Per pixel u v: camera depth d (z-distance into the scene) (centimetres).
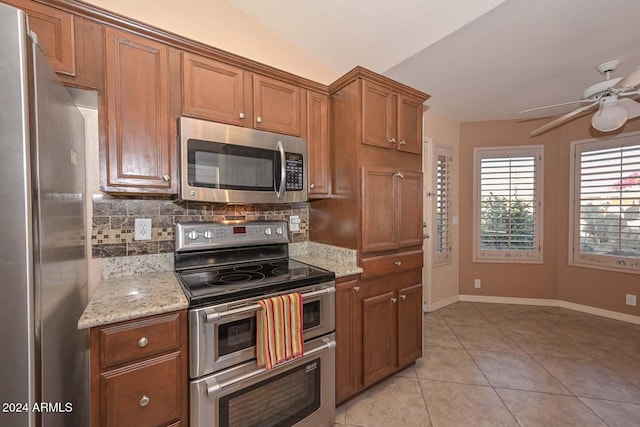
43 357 79
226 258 185
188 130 146
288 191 184
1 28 70
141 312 108
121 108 134
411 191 214
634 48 206
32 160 74
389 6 176
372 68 242
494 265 381
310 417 154
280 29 212
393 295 204
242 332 132
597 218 334
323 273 166
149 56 140
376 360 193
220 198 156
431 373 216
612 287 324
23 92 72
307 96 196
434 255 353
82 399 125
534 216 369
